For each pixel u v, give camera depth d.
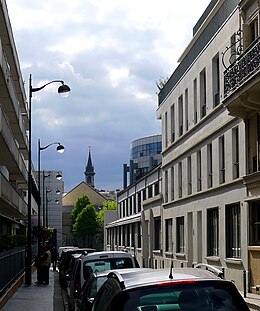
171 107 42.50
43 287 28.05
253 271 24.58
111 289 6.35
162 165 44.97
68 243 110.31
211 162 31.75
